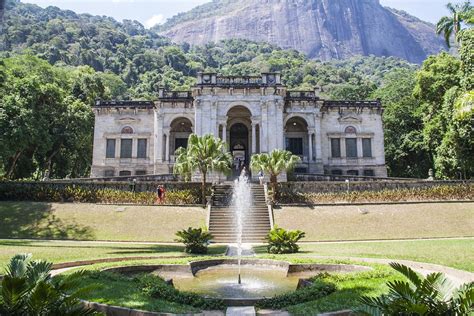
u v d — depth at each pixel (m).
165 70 157.38
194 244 23.58
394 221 33.97
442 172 52.41
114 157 56.28
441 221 33.66
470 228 32.31
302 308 10.50
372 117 58.16
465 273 14.74
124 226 32.75
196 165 38.44
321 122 57.69
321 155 54.81
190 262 17.80
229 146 59.69
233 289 14.43
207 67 194.25
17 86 47.06
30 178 57.31
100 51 164.00
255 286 14.99
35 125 46.03
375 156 57.16
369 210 36.25
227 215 35.44
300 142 58.81
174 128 58.59
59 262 17.69
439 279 8.27
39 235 30.48
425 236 31.05
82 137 57.72
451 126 43.88
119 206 36.72
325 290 12.12
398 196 39.34
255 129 51.41
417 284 8.14
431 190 39.38
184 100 54.47
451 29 48.44
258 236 31.52
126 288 12.64
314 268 17.30
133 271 16.72
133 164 56.03
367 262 17.42
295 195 39.69
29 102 46.66
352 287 12.36
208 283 15.60
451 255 19.52
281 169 39.44
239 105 51.94
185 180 43.03
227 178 50.34
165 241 30.27
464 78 41.16
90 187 39.12
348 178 47.78
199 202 39.12
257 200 39.09
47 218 33.53
